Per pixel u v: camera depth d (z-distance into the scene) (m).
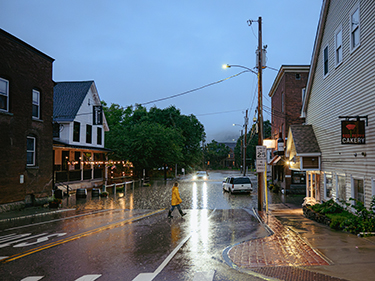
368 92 11.30
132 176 49.53
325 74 15.90
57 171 27.59
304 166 16.66
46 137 20.56
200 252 8.55
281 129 30.66
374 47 10.87
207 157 124.00
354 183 12.70
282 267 6.86
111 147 43.06
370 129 11.16
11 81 17.41
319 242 9.01
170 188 35.53
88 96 32.50
